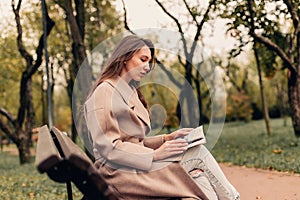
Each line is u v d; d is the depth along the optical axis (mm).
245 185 8516
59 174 2713
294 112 14914
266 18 12898
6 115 17141
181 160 3941
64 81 25266
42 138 3461
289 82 14992
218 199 4031
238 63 28344
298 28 13203
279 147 13172
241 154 12828
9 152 29453
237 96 29828
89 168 2672
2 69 21984
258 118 34625
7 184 10297
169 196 3439
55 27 20406
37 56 16000
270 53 15859
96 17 18531
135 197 3439
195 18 13773
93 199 2768
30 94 17734
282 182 8477
